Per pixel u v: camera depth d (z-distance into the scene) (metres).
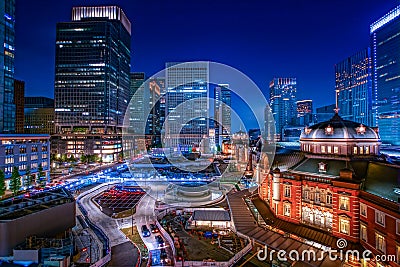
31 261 45.06
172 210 76.50
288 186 56.50
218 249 51.34
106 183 120.06
